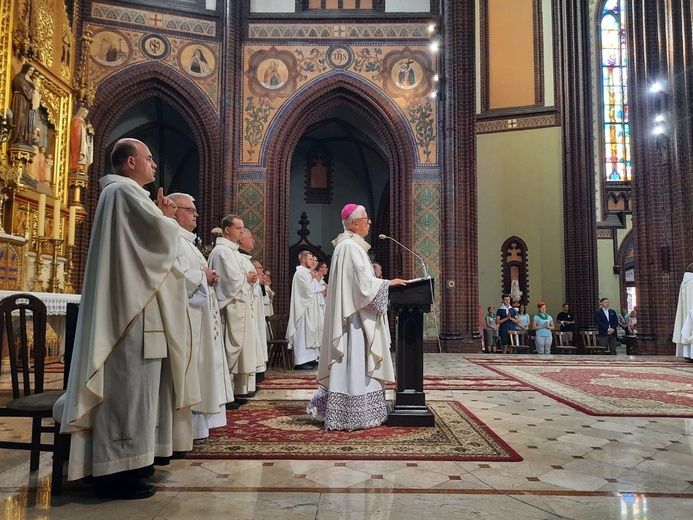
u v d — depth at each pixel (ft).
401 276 52.49
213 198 52.21
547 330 55.26
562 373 33.45
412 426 17.87
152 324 11.31
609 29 91.91
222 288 20.68
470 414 20.06
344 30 54.70
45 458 14.30
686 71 48.26
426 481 12.21
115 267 11.19
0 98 32.68
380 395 18.12
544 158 74.84
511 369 35.65
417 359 18.37
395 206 53.88
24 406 11.63
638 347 51.60
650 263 51.72
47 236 36.70
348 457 14.06
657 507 10.64
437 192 53.06
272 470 13.00
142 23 51.70
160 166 69.62
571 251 71.26
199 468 13.15
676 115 48.91
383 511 10.36
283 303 53.06
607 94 91.71
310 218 77.71
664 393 25.27
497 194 76.54
